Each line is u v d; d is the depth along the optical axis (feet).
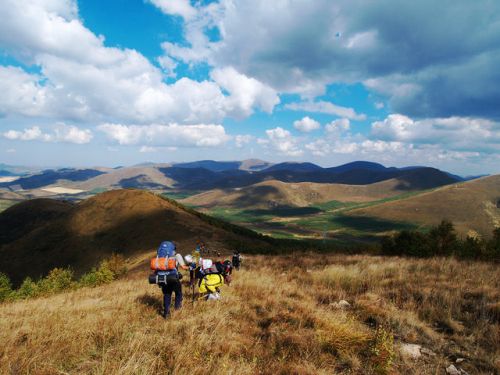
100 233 250.78
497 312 19.98
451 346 16.66
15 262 239.71
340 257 59.21
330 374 13.64
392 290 26.71
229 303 23.65
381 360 14.37
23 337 17.02
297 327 18.95
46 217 453.17
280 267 49.78
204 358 14.53
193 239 184.85
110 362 13.34
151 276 20.76
